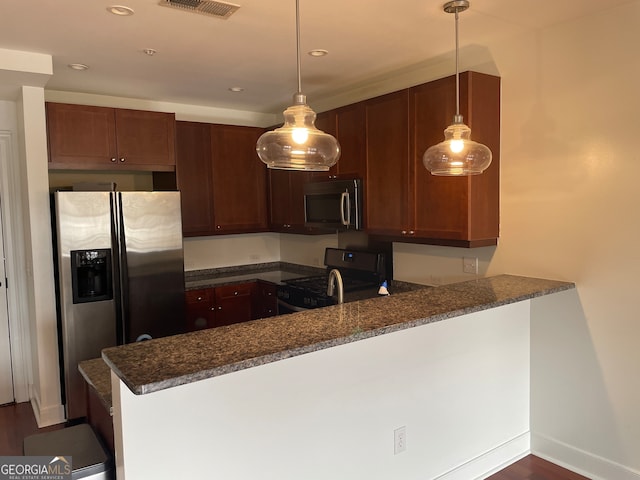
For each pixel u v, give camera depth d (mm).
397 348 2211
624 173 2377
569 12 2400
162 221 3590
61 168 3484
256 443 1788
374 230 3363
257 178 4656
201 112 4527
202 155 4312
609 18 2371
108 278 3404
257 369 1772
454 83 2750
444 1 2213
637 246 2357
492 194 2887
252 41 2707
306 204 4031
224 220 4469
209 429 1666
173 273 3654
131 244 3465
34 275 3256
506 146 2869
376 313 2008
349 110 3523
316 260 4684
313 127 1855
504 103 2855
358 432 2098
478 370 2590
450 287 2555
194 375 1370
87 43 2697
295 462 1903
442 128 2834
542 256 2756
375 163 3320
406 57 3074
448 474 2473
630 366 2430
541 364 2828
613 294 2467
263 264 5148
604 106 2424
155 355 1520
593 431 2605
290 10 2281
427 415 2361
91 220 3311
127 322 3467
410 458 2303
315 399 1947
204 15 2324
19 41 2650
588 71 2473
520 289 2469
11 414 3619
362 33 2617
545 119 2672
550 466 2750
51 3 2156
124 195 3428
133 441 1509
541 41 2648
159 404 1554
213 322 4230
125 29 2492
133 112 3785
